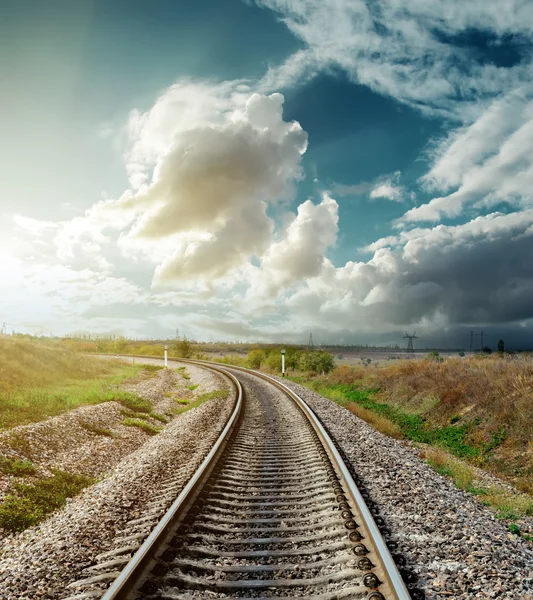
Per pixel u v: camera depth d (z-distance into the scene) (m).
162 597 4.22
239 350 164.38
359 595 4.19
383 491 7.32
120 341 76.81
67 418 13.98
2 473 9.02
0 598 4.51
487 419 15.65
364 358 149.25
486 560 4.91
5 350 25.55
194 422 15.02
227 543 5.47
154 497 7.57
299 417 15.40
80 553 5.49
